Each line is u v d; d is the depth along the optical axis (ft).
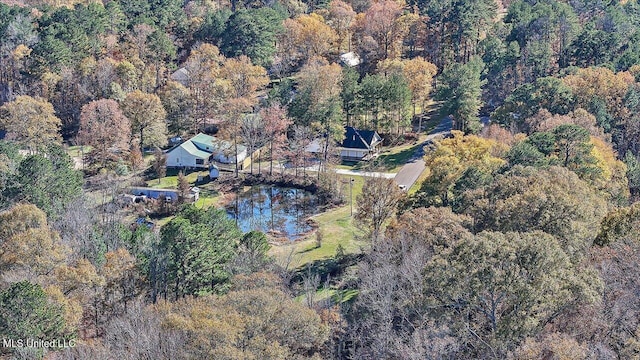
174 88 403.54
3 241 199.11
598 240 174.19
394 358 141.90
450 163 242.78
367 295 171.94
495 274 124.88
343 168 359.46
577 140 247.09
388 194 248.73
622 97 335.26
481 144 261.44
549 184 188.65
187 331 131.13
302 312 140.77
